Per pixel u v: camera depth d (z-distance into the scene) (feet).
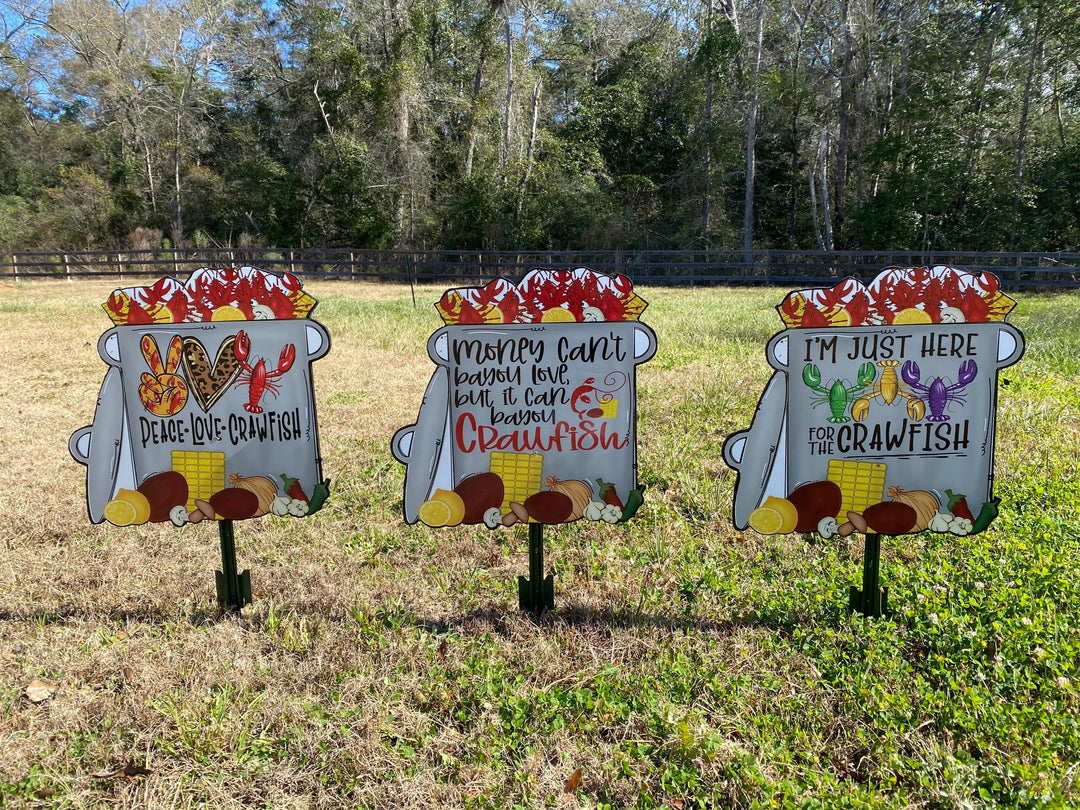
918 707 9.31
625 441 11.44
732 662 10.52
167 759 8.83
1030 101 90.84
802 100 101.14
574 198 110.22
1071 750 8.46
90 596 12.64
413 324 43.93
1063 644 10.01
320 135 122.42
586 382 11.34
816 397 10.93
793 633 11.16
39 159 144.56
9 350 36.60
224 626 11.65
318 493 11.60
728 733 9.16
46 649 11.03
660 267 84.38
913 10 93.35
